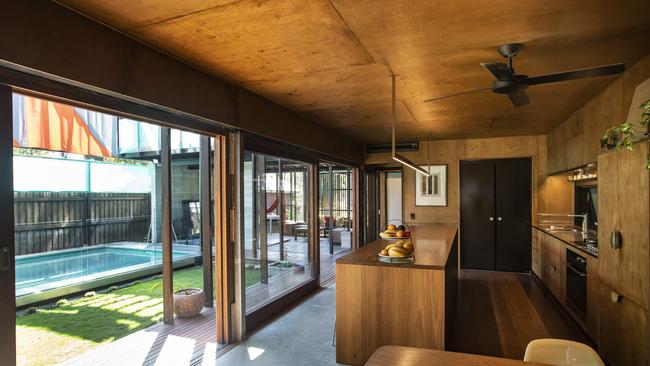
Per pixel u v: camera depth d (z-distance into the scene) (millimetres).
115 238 7652
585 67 3002
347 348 2977
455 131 6082
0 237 1761
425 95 3877
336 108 4441
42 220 6340
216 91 3191
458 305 4730
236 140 3578
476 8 2033
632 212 2457
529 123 5395
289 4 1973
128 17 2086
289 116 4512
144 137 7859
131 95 2348
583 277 3643
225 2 1939
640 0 1962
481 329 3889
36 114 5781
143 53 2445
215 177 3500
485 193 6844
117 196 7738
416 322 2797
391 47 2600
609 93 3496
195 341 3498
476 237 6883
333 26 2254
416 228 5711
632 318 2459
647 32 2361
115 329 3848
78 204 6973
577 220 5734
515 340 3584
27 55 1773
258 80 3320
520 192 6648
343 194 8578
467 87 3596
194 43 2475
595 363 1465
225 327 3416
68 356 3182
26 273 6086
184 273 6844
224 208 3451
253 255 4219
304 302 4715
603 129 3645
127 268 6426
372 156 7590
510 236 6691
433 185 7129
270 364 2998
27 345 3422
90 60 2082
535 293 5234
